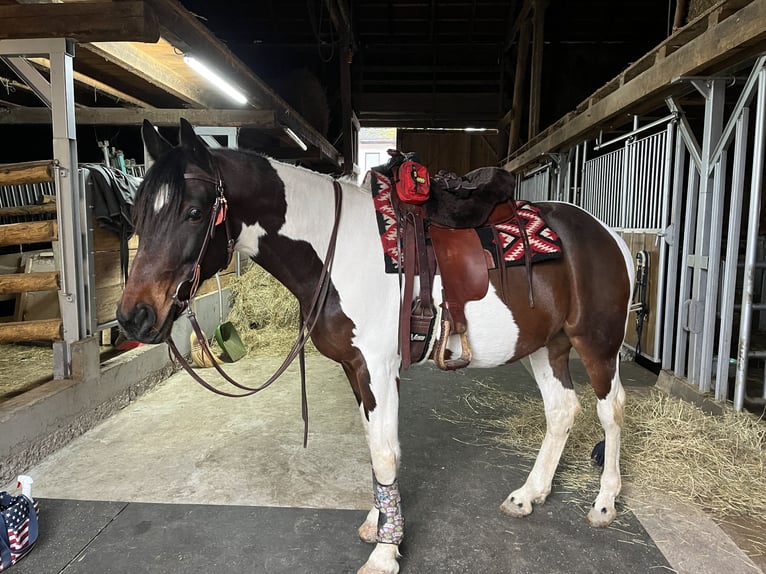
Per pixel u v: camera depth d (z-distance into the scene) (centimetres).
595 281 178
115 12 241
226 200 144
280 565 163
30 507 172
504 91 992
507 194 175
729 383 325
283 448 249
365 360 156
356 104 1009
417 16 934
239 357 419
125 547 172
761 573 159
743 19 211
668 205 340
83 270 282
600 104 389
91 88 432
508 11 915
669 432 241
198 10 917
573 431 251
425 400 314
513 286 167
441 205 166
